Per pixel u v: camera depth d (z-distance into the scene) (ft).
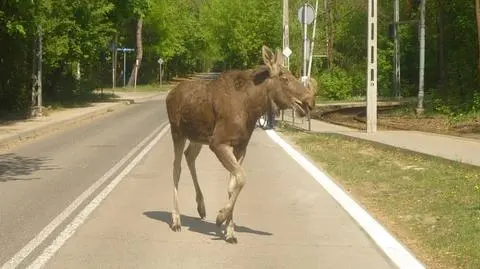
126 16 135.64
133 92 187.01
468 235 26.02
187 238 26.08
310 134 71.56
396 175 41.83
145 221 29.04
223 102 23.98
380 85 170.50
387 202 33.83
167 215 30.37
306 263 22.76
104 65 230.27
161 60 235.61
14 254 23.63
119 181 40.01
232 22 191.01
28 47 93.97
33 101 91.35
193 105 25.12
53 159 50.62
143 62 252.01
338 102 144.46
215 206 32.60
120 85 232.12
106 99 144.46
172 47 237.86
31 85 96.94
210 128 24.76
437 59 160.25
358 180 40.81
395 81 158.40
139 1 135.64
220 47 204.54
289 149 58.08
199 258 23.25
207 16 233.35
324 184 39.01
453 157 46.14
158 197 34.83
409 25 169.48
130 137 67.97
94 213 30.66
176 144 27.20
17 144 62.13
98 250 24.18
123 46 221.05
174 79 281.95
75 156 52.39
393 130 74.90
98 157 51.72
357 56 183.52
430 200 33.47
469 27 109.19
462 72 106.73
